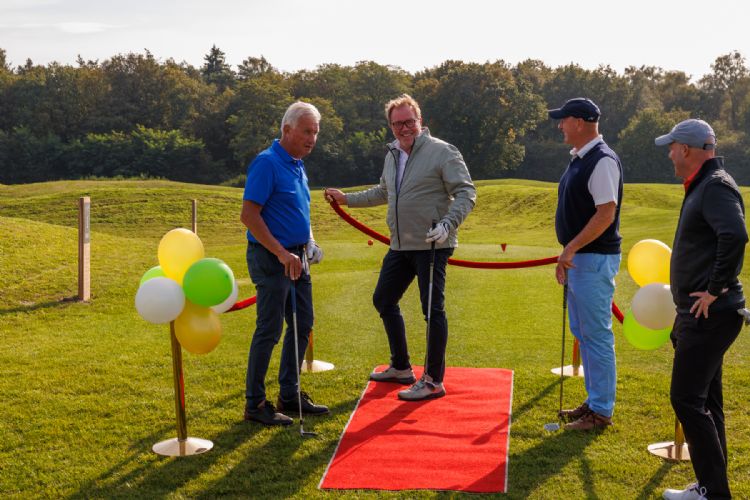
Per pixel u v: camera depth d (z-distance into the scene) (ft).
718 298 11.93
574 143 15.62
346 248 57.57
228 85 363.76
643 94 341.00
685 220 12.28
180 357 14.80
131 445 15.10
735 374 19.51
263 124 259.80
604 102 334.65
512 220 106.73
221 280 14.42
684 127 12.26
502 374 19.71
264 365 16.16
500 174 274.16
